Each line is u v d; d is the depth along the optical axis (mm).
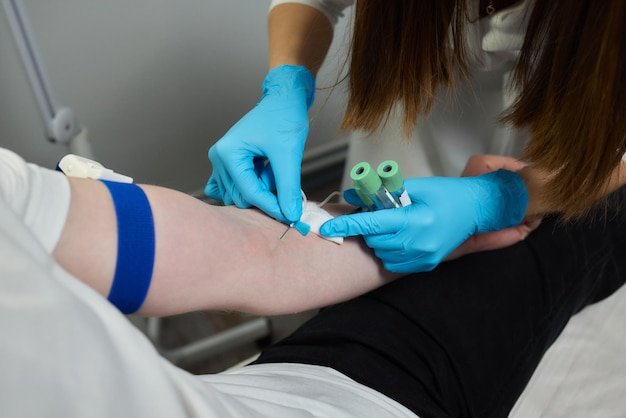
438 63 734
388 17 693
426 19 681
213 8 1455
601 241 961
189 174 1750
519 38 851
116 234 526
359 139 1300
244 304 703
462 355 771
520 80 744
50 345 294
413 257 821
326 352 735
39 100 1048
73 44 1321
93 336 317
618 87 583
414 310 801
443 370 752
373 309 811
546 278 884
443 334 780
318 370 676
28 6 1207
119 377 323
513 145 1169
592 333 935
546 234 938
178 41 1465
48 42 1283
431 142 1263
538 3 650
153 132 1591
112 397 312
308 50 1061
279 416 490
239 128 864
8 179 410
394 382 698
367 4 692
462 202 848
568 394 850
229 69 1598
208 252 644
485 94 1123
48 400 283
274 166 838
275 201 803
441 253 832
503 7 856
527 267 886
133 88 1476
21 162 434
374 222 776
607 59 564
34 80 1020
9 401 271
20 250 308
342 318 801
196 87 1575
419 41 700
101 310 343
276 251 744
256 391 537
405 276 867
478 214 865
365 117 817
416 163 1298
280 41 1053
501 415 771
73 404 294
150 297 586
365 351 737
